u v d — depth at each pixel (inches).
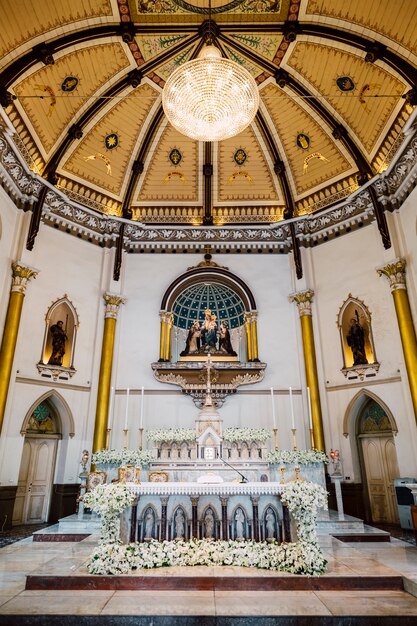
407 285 457.7
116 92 496.7
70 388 491.5
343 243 541.3
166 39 455.2
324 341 530.6
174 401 519.8
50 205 515.2
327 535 352.2
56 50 413.1
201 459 390.3
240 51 473.4
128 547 234.5
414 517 335.0
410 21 375.2
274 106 536.7
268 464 390.9
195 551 238.5
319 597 199.5
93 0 398.0
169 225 588.7
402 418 442.0
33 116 456.1
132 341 543.5
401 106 438.9
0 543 348.2
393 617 174.9
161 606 187.3
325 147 544.4
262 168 588.7
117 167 569.3
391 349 466.3
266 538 258.1
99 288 548.4
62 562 244.8
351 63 447.2
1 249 439.5
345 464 479.2
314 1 410.0
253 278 578.9
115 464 402.9
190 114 314.7
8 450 421.4
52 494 467.2
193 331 576.4
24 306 464.8
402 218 471.8
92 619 175.9
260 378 524.1
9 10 359.3
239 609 183.5
